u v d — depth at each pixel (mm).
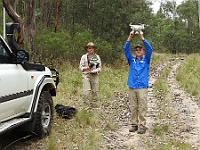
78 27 22891
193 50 49562
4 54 5328
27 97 5547
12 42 5652
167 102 10438
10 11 10789
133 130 7008
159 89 13062
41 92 6230
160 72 21016
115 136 6688
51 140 5898
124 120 8133
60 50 17672
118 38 24344
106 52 21516
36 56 15852
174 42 50125
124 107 9727
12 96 4957
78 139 6297
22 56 5305
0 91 4602
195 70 19953
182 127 7398
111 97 11281
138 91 6805
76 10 25500
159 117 8312
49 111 6457
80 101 9852
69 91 11344
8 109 4953
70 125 7211
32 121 5820
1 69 4816
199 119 8266
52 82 6688
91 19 24625
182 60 33188
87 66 9148
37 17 26078
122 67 22172
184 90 13156
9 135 6297
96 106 9266
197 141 6449
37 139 6148
